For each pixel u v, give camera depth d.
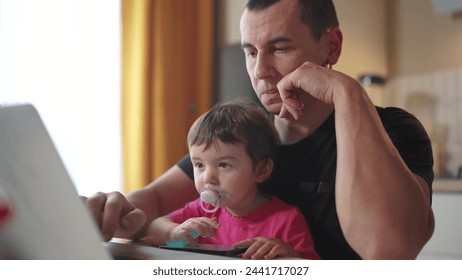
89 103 2.27
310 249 0.94
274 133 1.12
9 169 0.42
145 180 2.39
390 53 2.87
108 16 2.36
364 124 0.77
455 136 2.48
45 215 0.43
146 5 2.45
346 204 0.74
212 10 2.78
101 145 2.30
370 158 0.74
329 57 1.08
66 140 2.19
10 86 2.03
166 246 0.80
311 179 1.05
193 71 2.73
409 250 0.71
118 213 0.85
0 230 0.41
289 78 0.89
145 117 2.41
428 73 2.66
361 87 0.83
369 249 0.71
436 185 2.16
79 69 2.24
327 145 1.05
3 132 0.42
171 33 2.58
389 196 0.72
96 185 2.28
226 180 1.03
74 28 2.23
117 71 2.38
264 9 0.98
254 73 1.01
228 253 0.74
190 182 1.24
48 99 2.14
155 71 2.50
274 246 0.78
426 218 0.74
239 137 1.04
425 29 2.72
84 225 0.44
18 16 2.06
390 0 2.88
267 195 1.09
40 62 2.12
